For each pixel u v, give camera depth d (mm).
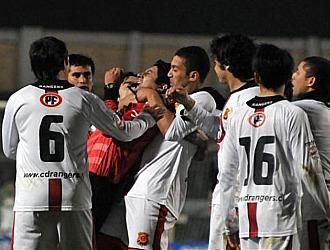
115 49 79125
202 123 21469
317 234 19891
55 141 19844
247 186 19125
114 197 22609
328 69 20938
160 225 22188
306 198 19891
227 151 19562
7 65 78000
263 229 18828
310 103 20484
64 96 20062
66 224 19922
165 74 22906
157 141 22469
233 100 20328
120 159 22406
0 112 47344
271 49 19141
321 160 20391
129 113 22203
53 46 20188
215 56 21047
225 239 20891
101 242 22609
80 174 20016
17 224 19969
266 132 18953
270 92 19266
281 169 18828
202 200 44844
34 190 19781
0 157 46438
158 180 22234
